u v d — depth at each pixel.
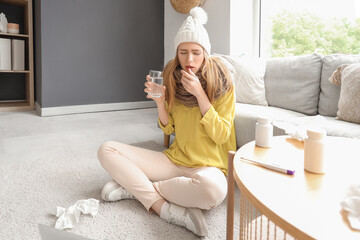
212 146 1.15
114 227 0.96
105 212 1.06
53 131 2.44
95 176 1.43
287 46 2.30
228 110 1.13
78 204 1.09
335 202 0.45
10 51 3.31
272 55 2.43
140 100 3.82
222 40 2.45
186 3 2.65
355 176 0.55
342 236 0.36
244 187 0.51
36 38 3.31
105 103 3.57
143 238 0.91
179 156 1.19
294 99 1.68
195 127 1.15
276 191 0.49
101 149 1.12
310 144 0.57
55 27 3.14
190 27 1.08
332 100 1.53
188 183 0.95
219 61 1.17
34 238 0.90
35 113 3.29
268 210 0.43
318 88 1.63
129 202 1.14
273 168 0.59
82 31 3.31
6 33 3.22
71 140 2.15
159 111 1.24
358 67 1.33
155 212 1.06
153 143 2.09
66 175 1.44
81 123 2.79
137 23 3.68
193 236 0.92
